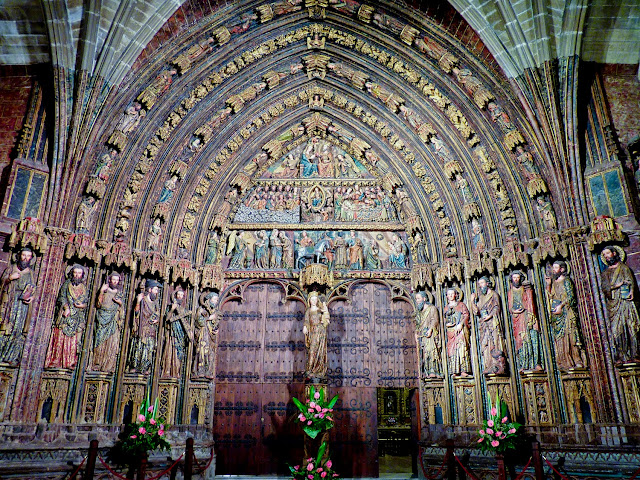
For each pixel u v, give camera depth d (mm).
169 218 14984
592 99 12922
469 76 14109
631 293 11156
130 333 13398
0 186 12023
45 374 11438
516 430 11539
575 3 12023
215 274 15500
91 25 12031
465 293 14578
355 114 16922
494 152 14297
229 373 15305
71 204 12469
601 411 11062
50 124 12703
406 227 16344
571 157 12500
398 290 16016
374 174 17375
